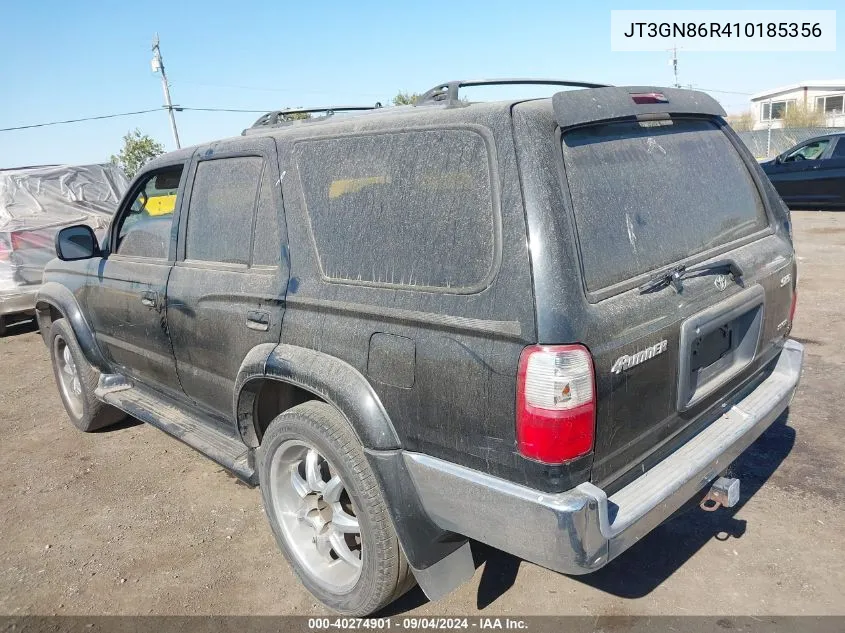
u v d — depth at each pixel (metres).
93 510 3.94
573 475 2.06
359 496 2.54
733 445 2.62
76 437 5.03
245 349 3.07
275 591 3.11
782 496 3.49
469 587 3.02
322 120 3.14
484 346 2.12
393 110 2.88
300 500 3.01
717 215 2.83
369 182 2.55
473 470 2.23
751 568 2.98
